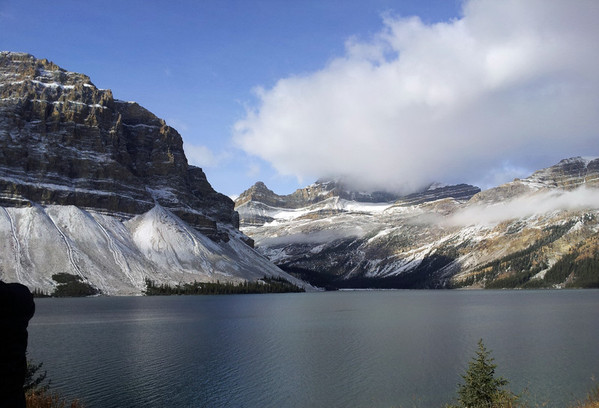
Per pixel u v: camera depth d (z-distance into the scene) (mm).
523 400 59125
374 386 67438
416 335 114750
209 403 60188
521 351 91562
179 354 89125
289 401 60906
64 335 112188
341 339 108688
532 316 159500
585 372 73875
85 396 61688
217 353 90750
